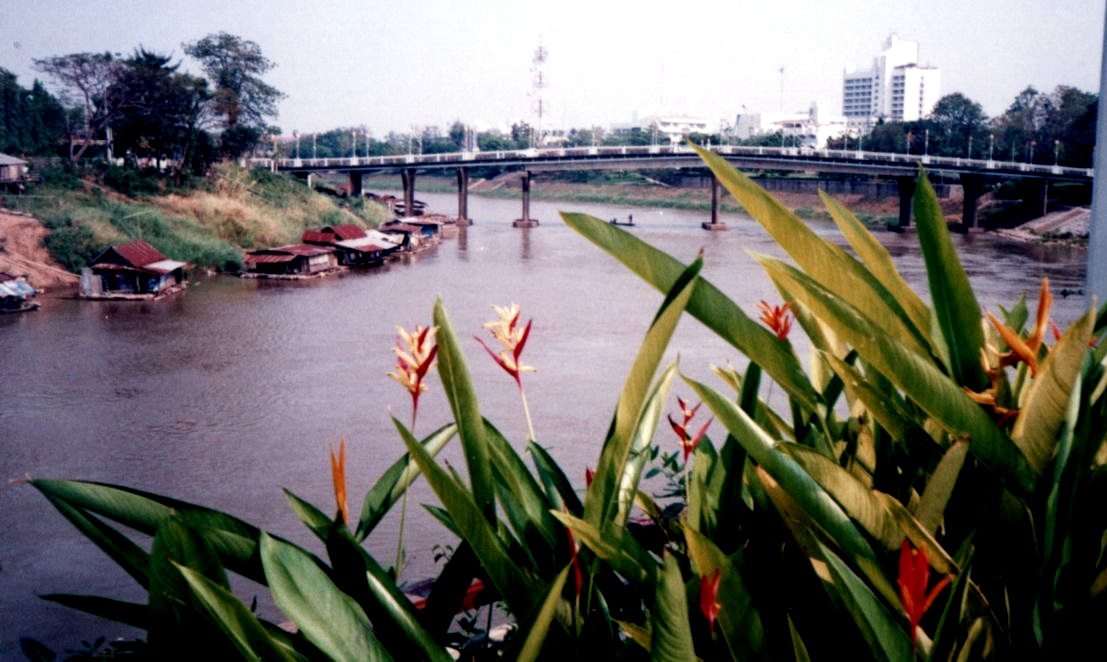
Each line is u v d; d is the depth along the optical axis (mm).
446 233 58750
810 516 805
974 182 55938
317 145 126375
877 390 918
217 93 52562
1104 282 1886
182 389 21375
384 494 1055
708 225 59000
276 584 744
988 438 785
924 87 157125
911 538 813
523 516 1006
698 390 813
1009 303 26141
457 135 131750
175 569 736
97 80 50219
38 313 30812
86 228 38062
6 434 18156
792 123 131375
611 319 28469
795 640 774
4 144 53625
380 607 836
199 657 755
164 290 34844
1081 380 834
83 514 835
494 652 1162
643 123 153125
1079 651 809
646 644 818
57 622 10383
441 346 916
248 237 46750
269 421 19047
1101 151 1902
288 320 29547
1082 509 844
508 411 18531
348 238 44281
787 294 1181
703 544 762
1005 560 874
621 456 856
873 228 60219
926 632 863
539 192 94938
